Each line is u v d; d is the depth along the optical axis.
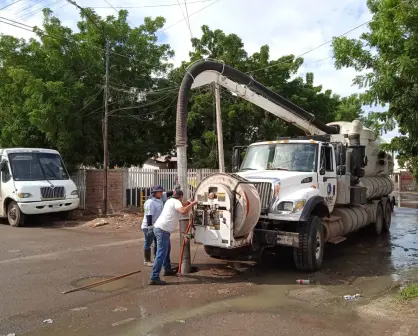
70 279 7.50
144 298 6.38
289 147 9.27
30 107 17.20
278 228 8.38
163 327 5.21
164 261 7.72
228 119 20.22
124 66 20.61
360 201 10.47
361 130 12.29
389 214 14.16
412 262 9.20
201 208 7.60
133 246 10.77
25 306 6.02
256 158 9.57
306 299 6.37
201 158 20.39
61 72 18.66
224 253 8.96
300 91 22.53
